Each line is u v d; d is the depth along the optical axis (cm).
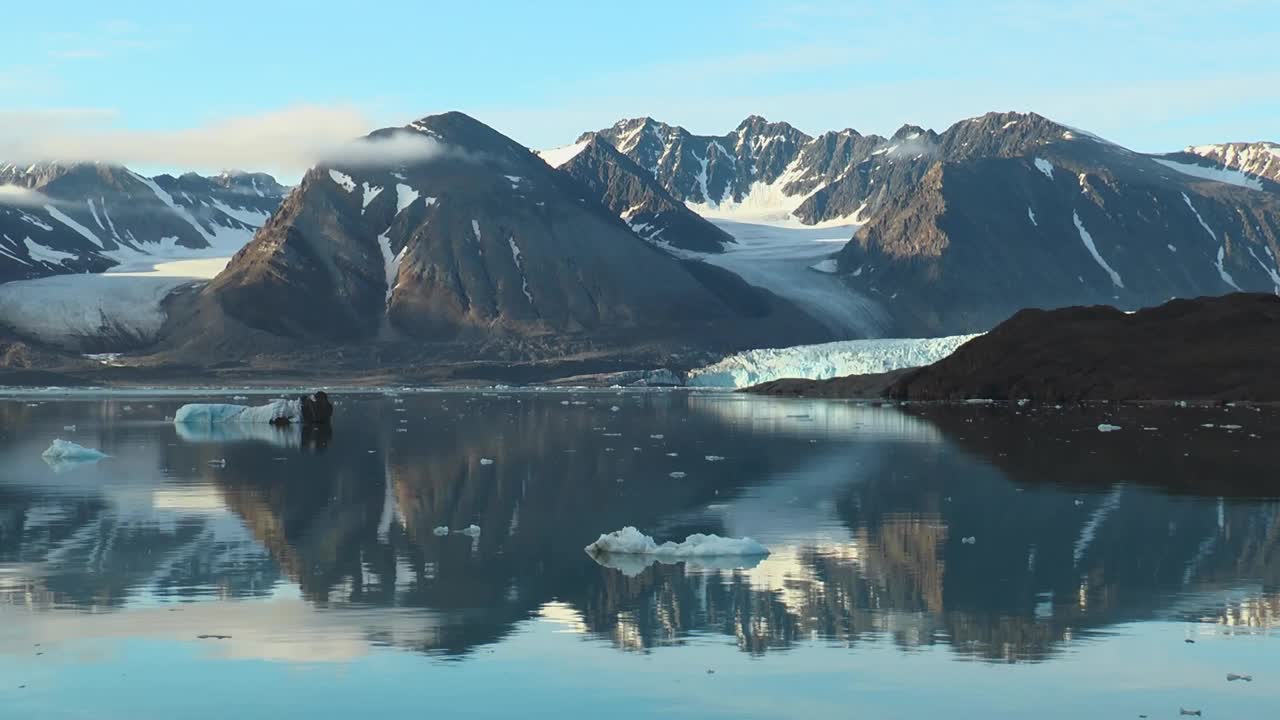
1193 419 7806
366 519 3500
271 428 7756
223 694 1833
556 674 1928
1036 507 3712
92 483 4412
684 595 2472
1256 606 2362
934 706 1778
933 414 8775
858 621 2255
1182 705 1781
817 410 9731
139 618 2277
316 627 2208
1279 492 4031
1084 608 2353
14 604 2386
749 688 1861
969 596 2461
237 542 3091
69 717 1738
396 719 1728
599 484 4375
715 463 5134
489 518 3528
